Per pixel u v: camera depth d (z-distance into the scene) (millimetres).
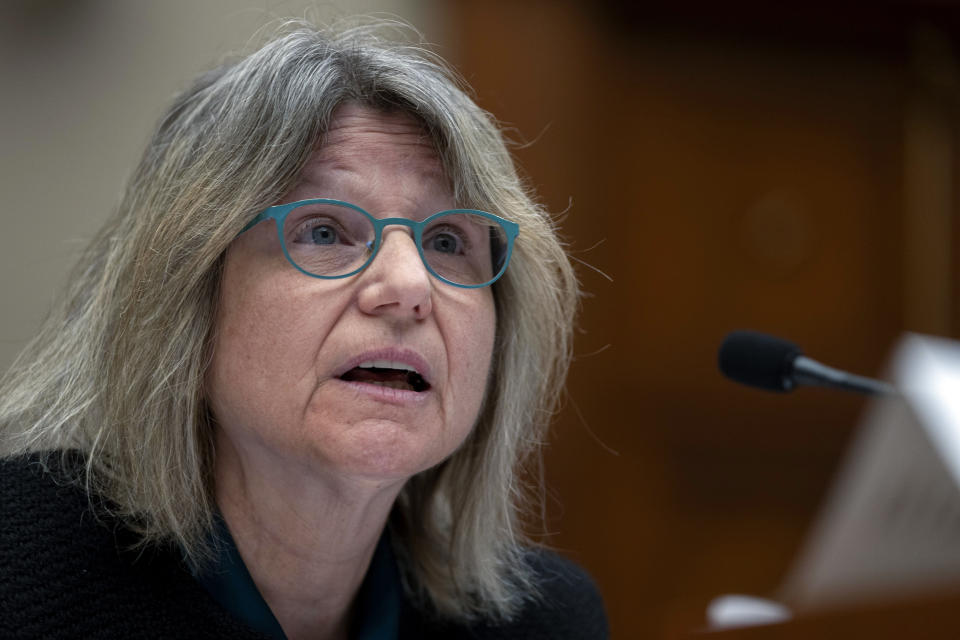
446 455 4211
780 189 12555
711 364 12352
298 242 4066
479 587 4977
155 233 4129
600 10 11805
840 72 12703
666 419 12242
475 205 4328
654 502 12102
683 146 12273
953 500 5176
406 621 4957
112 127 9438
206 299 4105
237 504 4332
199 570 4250
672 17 12148
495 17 10992
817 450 12453
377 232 4012
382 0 10188
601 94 11836
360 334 3938
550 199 11438
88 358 4414
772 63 12516
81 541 4102
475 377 4270
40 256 9242
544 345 4914
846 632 4617
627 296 12094
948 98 12867
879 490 5316
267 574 4398
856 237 12789
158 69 9539
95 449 4281
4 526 4055
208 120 4266
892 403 5246
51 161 9320
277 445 4027
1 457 4430
